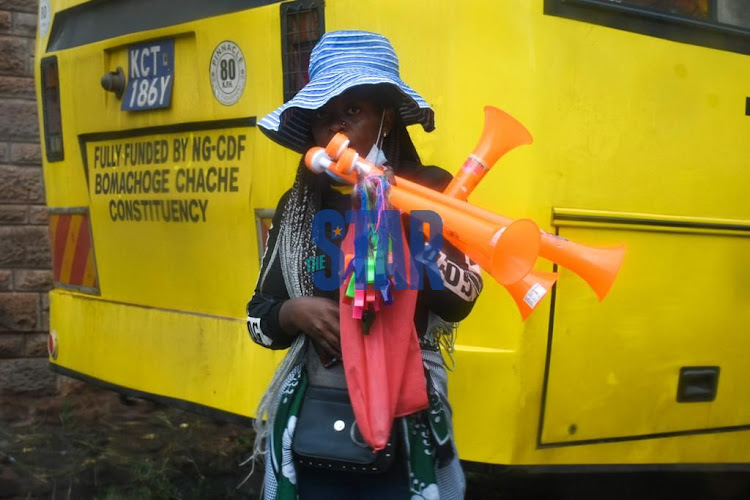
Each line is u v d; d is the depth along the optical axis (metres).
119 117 3.74
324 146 2.14
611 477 3.69
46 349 5.24
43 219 5.23
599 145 2.84
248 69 3.21
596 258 1.98
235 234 3.35
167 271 3.64
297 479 2.08
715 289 3.16
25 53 5.16
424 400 1.98
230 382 3.38
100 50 3.78
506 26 2.72
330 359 2.09
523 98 2.71
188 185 3.50
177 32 3.43
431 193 1.92
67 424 4.88
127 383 3.81
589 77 2.81
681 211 3.05
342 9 2.94
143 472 4.16
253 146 3.24
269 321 2.14
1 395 5.14
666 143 3.00
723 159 3.16
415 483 2.01
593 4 2.82
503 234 1.79
